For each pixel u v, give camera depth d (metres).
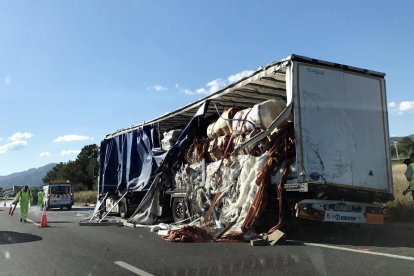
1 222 17.78
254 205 9.84
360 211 9.82
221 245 9.16
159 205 14.34
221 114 12.94
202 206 12.32
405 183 16.14
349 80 10.17
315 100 9.58
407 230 10.37
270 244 8.98
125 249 9.20
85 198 45.56
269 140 10.34
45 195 32.38
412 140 44.09
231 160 11.30
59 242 10.67
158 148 15.34
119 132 18.55
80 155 80.94
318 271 6.45
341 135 9.79
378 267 6.57
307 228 10.16
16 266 7.77
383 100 10.66
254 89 11.68
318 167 9.35
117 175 18.12
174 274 6.69
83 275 6.90
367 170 10.05
